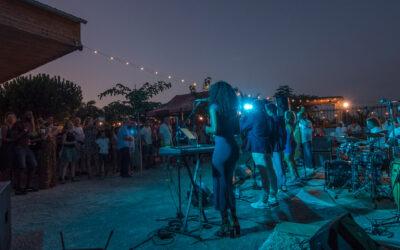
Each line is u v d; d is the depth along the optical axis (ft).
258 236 13.05
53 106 83.66
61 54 24.29
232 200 13.16
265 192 17.06
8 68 29.25
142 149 38.04
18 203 21.06
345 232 8.75
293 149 24.25
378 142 19.22
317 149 31.89
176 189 23.67
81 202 20.86
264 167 16.94
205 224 14.55
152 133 41.57
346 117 47.55
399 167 14.76
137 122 39.55
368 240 8.96
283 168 20.94
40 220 16.88
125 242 13.16
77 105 91.09
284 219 15.11
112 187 26.16
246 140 17.52
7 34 18.84
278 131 20.51
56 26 19.94
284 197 19.42
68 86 90.07
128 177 31.68
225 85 13.38
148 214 17.08
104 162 34.12
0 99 81.46
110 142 35.24
